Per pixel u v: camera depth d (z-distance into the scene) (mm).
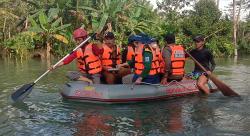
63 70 12773
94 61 7633
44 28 19406
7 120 6188
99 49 7641
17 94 7582
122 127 5812
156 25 22641
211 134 5461
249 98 7922
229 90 8016
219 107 7078
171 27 23594
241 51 28547
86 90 7391
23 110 6828
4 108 6977
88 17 21172
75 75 7883
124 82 7797
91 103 7332
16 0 23422
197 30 23609
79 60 7754
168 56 7801
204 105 7250
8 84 9641
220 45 23438
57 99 7684
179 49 7938
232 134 5457
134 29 21203
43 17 19453
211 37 23734
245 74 12195
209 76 8102
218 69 13898
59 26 20203
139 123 6035
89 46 7652
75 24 20891
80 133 5504
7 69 13336
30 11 21672
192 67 14430
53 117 6363
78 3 20406
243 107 7078
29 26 21469
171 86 7805
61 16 20844
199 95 8148
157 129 5711
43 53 19953
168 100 7660
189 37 23078
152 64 7555
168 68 7805
